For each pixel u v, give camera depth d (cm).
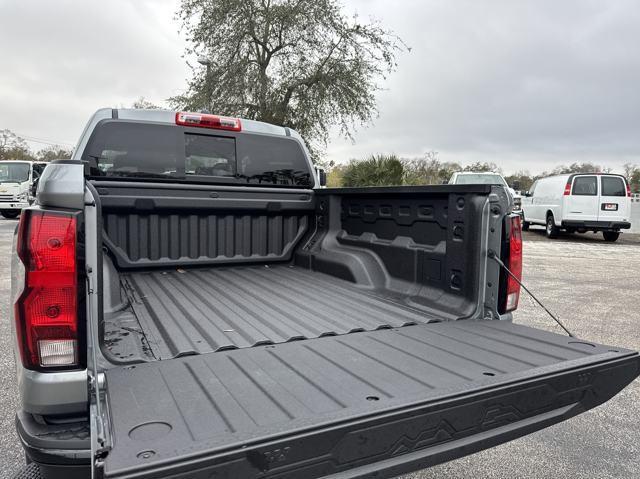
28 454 163
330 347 221
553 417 192
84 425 167
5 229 1672
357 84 2017
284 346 222
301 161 432
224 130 394
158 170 368
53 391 161
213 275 382
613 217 1620
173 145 373
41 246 158
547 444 314
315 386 173
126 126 357
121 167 356
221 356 207
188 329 245
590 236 1942
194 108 1986
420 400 160
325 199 416
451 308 280
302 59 2047
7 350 460
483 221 266
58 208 162
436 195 296
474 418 171
